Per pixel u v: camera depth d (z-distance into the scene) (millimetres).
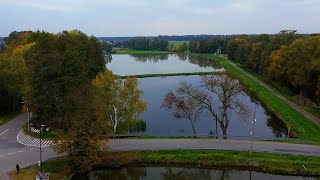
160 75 162625
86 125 51875
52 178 48344
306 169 51438
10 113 83250
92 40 105625
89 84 73562
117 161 54500
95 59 101250
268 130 76250
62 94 65812
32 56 71188
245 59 176000
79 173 52219
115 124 67375
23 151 57250
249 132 74875
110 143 60812
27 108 67750
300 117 82562
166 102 79438
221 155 55531
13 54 95938
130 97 69312
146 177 53781
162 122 82125
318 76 81750
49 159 53594
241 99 108625
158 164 54969
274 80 125875
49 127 66312
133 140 62438
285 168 52000
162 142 61344
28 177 47812
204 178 53469
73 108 62625
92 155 51719
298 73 90312
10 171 49500
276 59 109000
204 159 54906
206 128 77375
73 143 50906
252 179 51812
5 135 65812
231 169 53531
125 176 54344
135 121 71562
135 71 184000
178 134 69562
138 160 55156
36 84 66062
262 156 55406
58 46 77562
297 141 61844
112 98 68000
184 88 110000
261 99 106250
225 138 64812
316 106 93875
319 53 87875
